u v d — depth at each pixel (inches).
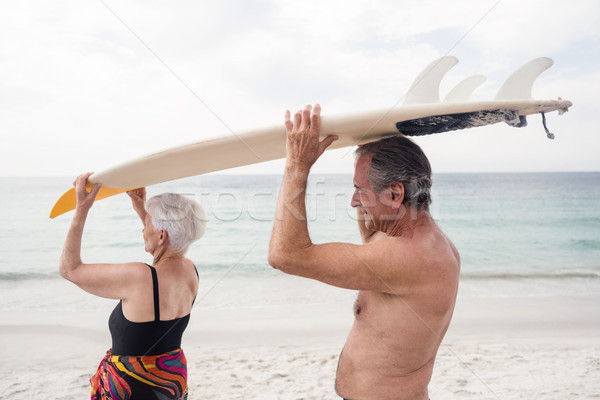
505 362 146.9
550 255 474.0
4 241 498.0
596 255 469.7
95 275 64.2
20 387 128.0
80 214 65.7
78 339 177.8
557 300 245.9
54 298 267.7
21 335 182.4
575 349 159.9
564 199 863.7
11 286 309.1
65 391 125.1
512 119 52.6
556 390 124.7
